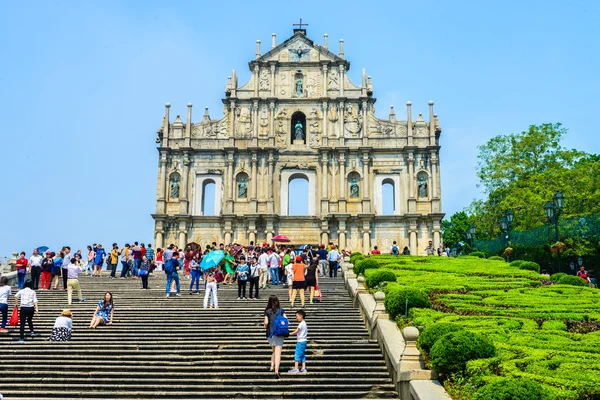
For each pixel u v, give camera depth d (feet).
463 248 329.52
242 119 242.17
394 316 82.84
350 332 87.25
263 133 240.32
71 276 110.93
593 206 201.98
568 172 208.23
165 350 79.05
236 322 93.20
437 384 58.90
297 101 242.58
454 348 57.62
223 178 238.07
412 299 82.99
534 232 197.36
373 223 233.14
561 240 187.73
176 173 238.07
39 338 86.84
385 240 231.71
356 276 126.52
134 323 93.15
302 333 71.31
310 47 246.88
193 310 101.50
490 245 223.92
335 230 233.35
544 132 232.53
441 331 62.49
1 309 89.25
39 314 100.63
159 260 185.47
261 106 242.78
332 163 238.68
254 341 82.02
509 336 68.08
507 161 234.79
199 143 239.71
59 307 106.83
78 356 77.00
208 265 115.03
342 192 234.58
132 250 157.99
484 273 135.54
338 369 71.77
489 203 241.76
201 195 237.04
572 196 202.59
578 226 188.03
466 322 75.72
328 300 110.83
